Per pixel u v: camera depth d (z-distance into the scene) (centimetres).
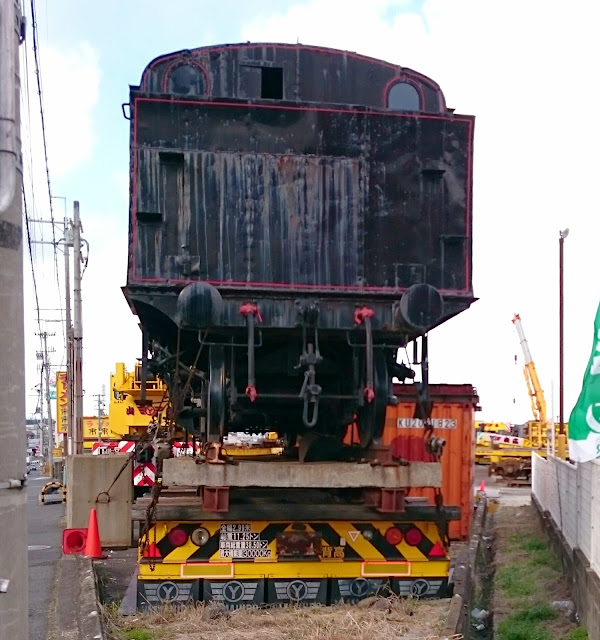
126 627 625
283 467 653
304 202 706
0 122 272
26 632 274
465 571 885
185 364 795
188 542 675
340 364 767
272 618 635
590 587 669
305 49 740
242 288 686
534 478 1780
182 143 690
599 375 774
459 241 728
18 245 275
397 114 728
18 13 286
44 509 1991
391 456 715
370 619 623
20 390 274
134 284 671
